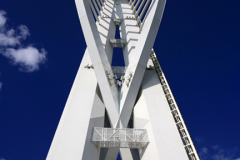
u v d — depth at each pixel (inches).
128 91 458.3
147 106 455.5
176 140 393.7
